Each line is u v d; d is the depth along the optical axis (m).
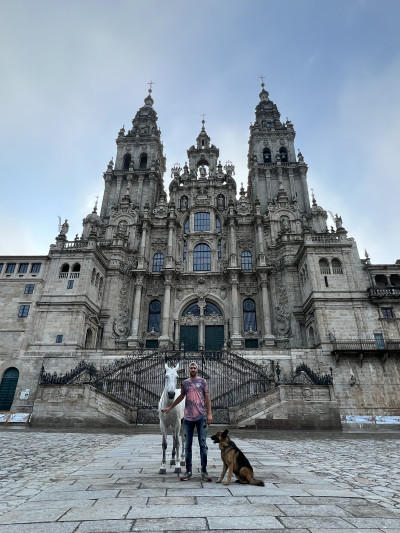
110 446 13.57
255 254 49.00
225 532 4.11
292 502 5.46
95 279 42.34
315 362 34.19
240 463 6.92
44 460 10.25
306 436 19.38
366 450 13.20
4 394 34.09
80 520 4.54
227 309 45.53
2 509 5.29
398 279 40.12
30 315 37.12
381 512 5.02
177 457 8.05
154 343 44.22
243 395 26.67
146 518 4.62
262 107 68.62
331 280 38.19
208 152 60.47
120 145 62.78
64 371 34.25
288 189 55.41
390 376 33.09
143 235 49.81
